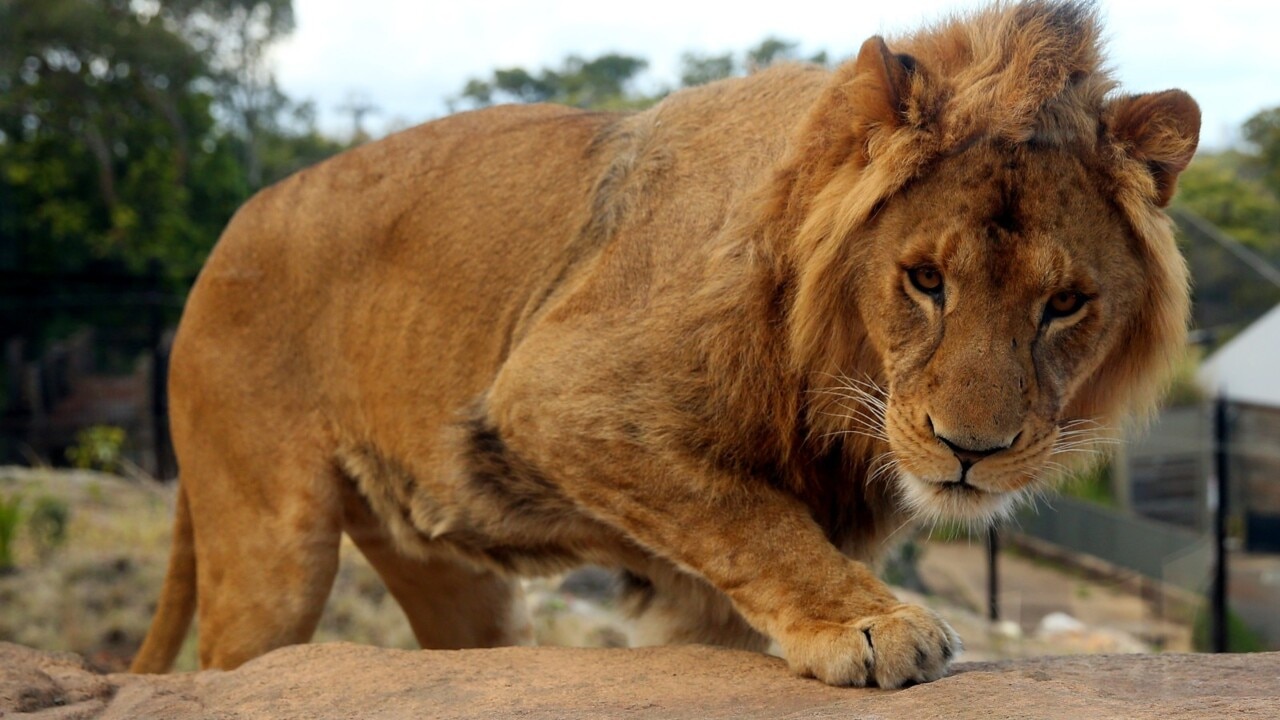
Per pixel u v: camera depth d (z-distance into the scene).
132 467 20.48
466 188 5.85
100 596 13.90
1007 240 4.06
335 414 6.16
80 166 29.53
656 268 4.96
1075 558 21.52
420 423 5.79
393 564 6.61
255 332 6.31
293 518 6.18
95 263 29.19
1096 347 4.31
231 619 6.33
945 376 4.06
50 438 26.03
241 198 30.88
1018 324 4.08
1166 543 19.09
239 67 31.19
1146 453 19.69
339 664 4.30
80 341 27.81
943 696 3.49
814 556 4.41
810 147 4.60
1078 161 4.17
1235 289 18.30
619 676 4.07
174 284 29.62
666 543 4.80
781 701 3.78
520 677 4.07
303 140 31.58
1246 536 17.48
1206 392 17.80
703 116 5.24
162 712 4.02
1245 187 22.20
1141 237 4.32
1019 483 4.14
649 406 4.76
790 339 4.64
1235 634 15.32
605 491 4.90
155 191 29.58
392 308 5.93
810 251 4.52
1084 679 3.63
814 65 5.20
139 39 29.58
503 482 5.45
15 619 13.02
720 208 4.88
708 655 4.34
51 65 29.75
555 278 5.46
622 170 5.36
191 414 6.51
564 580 15.56
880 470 4.77
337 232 6.14
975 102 4.16
